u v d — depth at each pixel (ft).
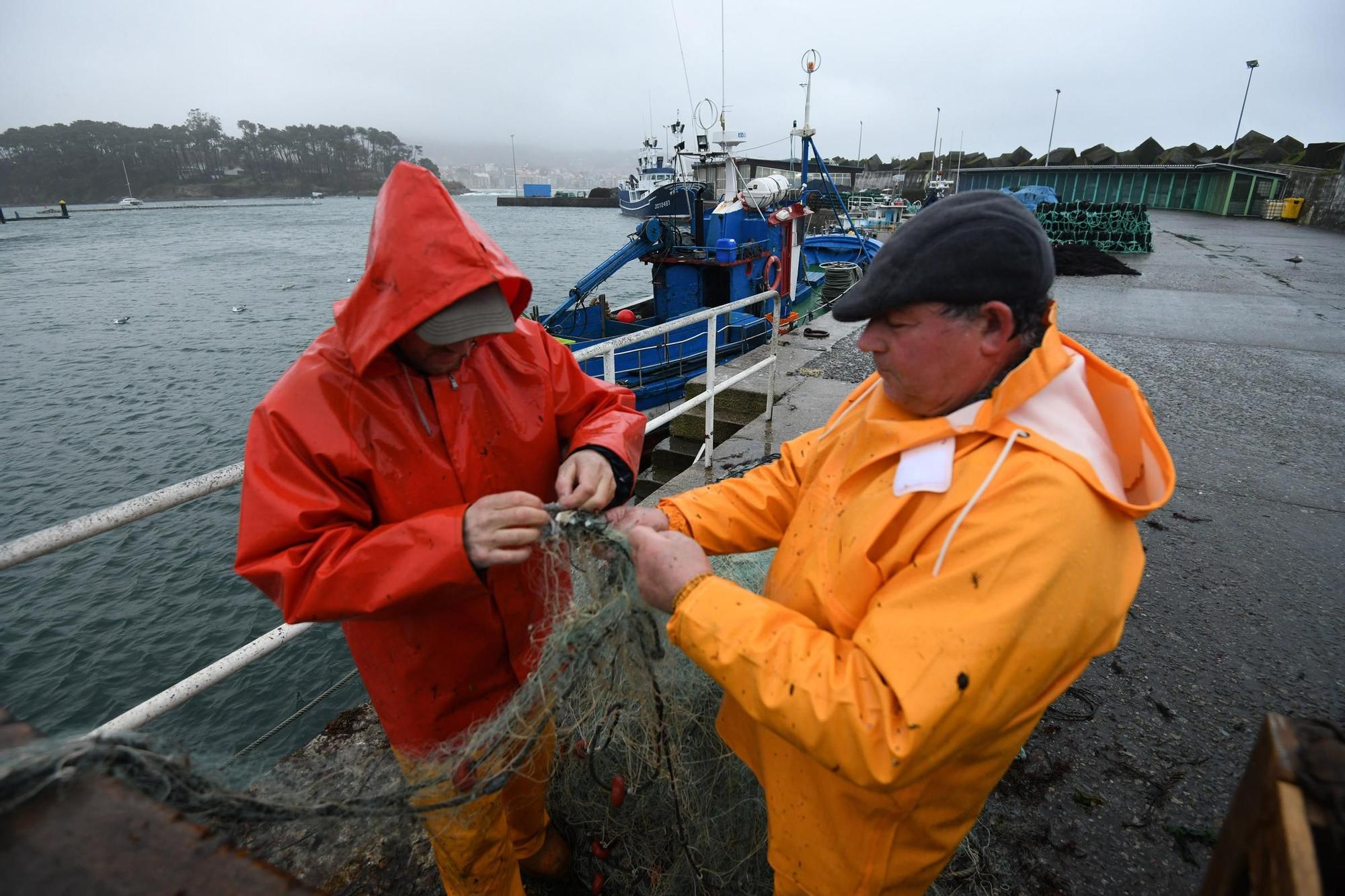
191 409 55.11
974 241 3.29
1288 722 2.82
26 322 89.71
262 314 94.27
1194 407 18.69
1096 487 3.33
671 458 21.31
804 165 38.47
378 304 3.89
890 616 3.28
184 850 2.08
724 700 4.91
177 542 33.65
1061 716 8.05
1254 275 43.62
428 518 4.03
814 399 19.43
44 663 26.07
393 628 4.80
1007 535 3.18
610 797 6.45
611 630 4.51
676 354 31.01
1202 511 12.95
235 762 3.75
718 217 34.63
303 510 4.08
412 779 5.19
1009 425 3.48
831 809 3.90
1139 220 56.90
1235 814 3.04
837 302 3.73
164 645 26.99
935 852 3.99
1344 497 13.51
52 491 41.60
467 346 4.34
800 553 4.18
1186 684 8.57
